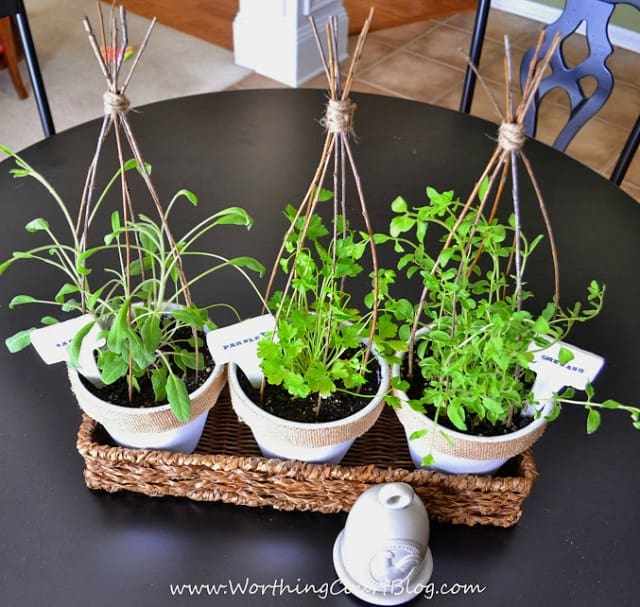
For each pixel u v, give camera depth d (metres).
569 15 1.48
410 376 0.89
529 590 0.83
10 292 1.13
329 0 3.09
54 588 0.81
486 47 3.47
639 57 3.49
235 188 1.35
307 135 1.48
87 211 0.81
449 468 0.88
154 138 1.45
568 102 3.13
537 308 1.16
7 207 1.27
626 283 1.21
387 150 1.45
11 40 2.77
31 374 1.02
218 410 0.98
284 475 0.85
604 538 0.88
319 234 0.82
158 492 0.90
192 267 1.20
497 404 0.76
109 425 0.85
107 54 0.71
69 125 2.83
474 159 1.44
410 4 3.75
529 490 0.83
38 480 0.91
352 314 0.83
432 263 0.86
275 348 0.79
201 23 3.54
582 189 1.39
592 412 0.77
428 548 0.86
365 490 0.85
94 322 0.80
